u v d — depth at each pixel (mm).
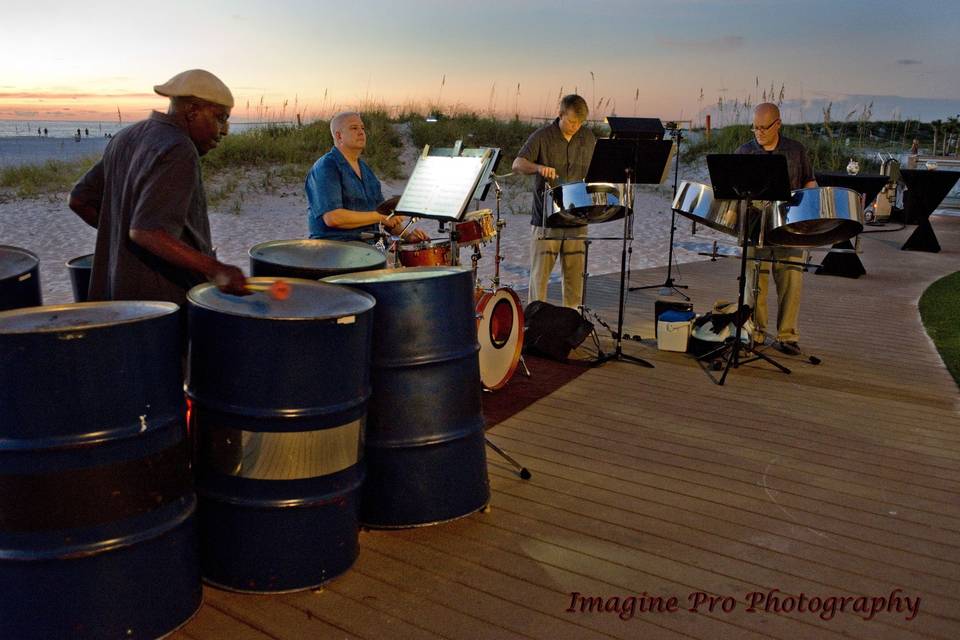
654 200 15680
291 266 3082
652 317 6441
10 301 2939
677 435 3977
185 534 2334
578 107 5477
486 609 2514
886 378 4934
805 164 5211
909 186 10148
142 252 2602
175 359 2285
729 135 18000
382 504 2918
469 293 2975
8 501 2061
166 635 2287
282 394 2389
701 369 5070
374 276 2959
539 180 5586
